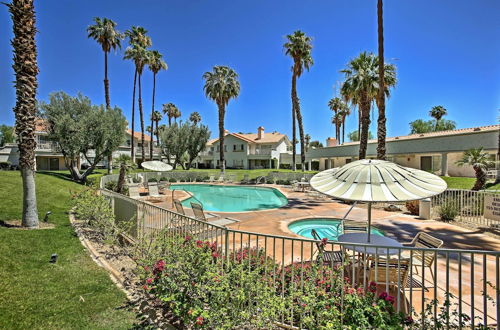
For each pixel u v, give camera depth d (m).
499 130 13.72
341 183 3.71
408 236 7.20
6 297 3.21
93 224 6.64
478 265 5.05
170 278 2.93
